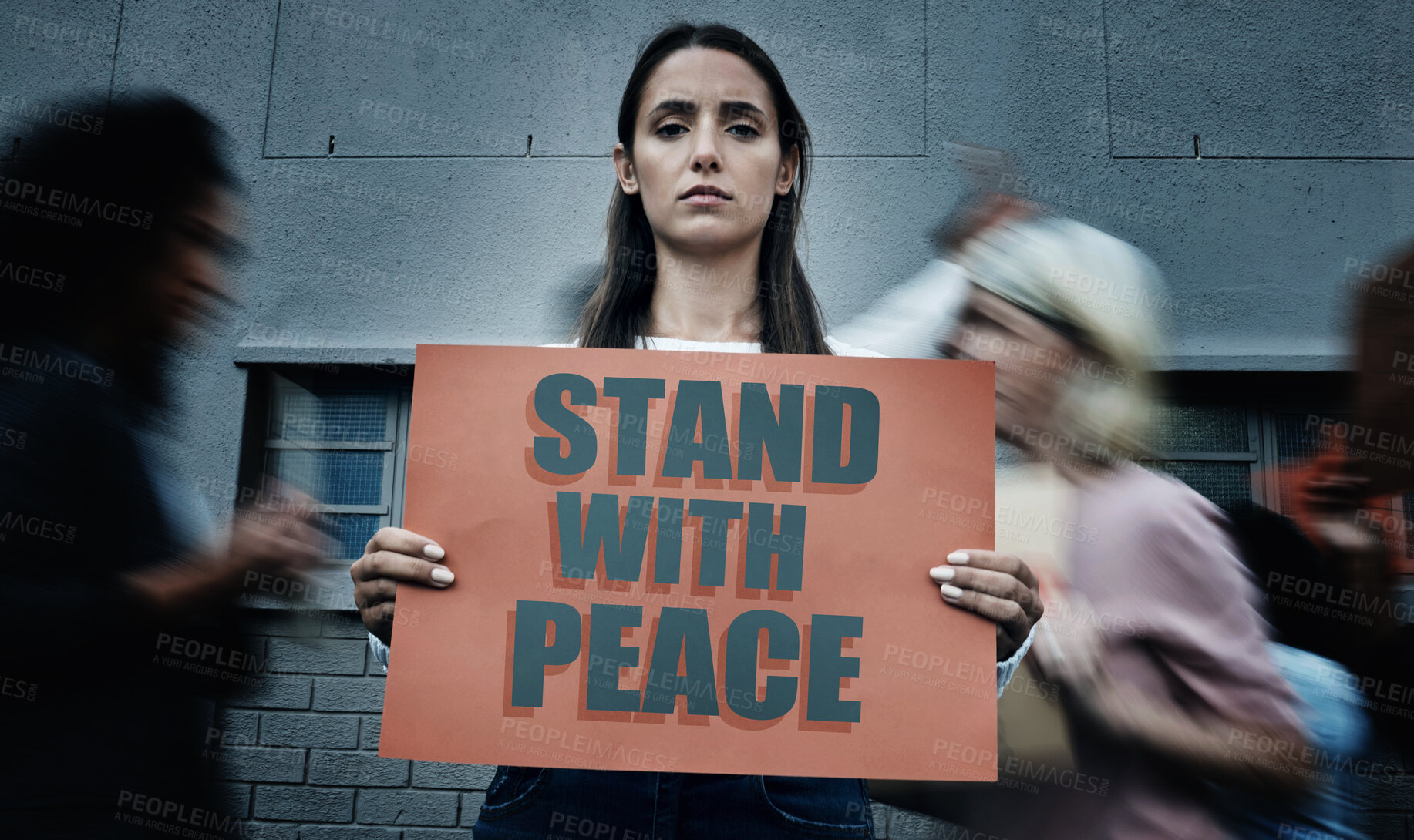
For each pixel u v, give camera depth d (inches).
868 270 111.8
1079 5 116.1
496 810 48.0
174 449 111.4
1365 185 113.5
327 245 115.7
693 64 55.5
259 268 115.0
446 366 50.1
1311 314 111.8
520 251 114.9
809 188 113.4
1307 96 115.0
